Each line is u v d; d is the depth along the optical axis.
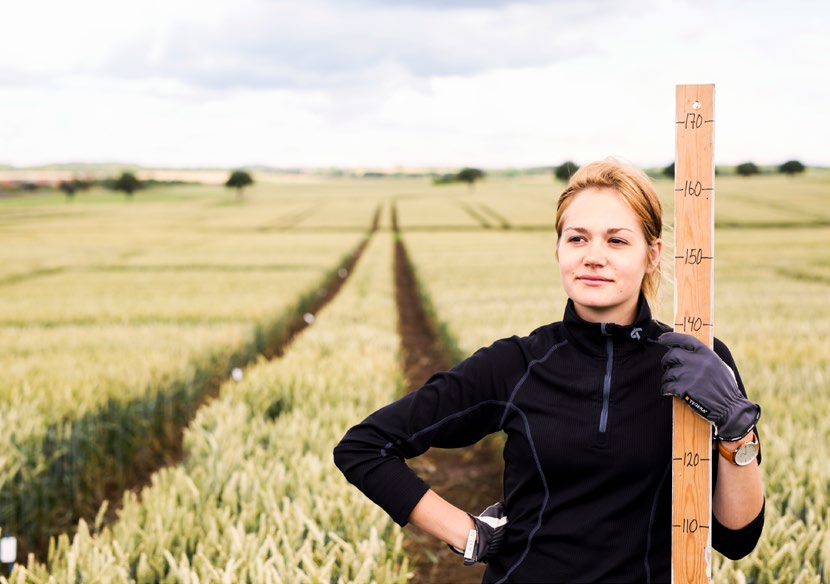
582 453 1.50
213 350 9.31
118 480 6.04
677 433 1.42
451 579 4.39
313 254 31.22
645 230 1.59
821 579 2.71
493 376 1.61
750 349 8.68
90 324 12.79
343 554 2.75
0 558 2.59
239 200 103.31
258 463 4.10
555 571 1.51
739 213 54.38
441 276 21.47
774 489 3.72
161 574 2.73
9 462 4.61
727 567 2.76
